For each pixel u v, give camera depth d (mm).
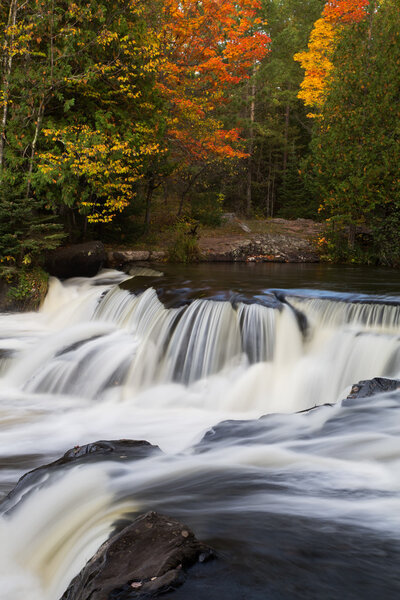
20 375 9742
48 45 15094
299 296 9805
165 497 3238
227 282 12359
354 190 20578
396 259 20219
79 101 16797
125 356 9555
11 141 14648
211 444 4594
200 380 9031
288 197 38781
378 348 7980
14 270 14258
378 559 2230
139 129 16969
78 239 19953
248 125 30328
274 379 8703
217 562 2178
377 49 20469
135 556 2193
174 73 23500
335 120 21172
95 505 3371
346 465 3773
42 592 2912
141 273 16625
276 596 1923
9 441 6883
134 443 4805
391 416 4953
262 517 2730
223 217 28406
